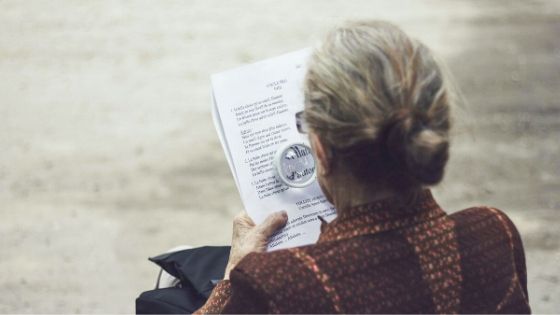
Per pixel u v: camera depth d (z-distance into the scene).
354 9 5.37
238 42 5.09
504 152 4.01
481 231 1.22
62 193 3.89
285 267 1.14
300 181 1.48
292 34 5.14
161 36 5.19
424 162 1.08
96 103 4.58
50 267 3.48
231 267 1.47
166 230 3.62
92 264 3.48
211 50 5.02
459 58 4.87
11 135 4.34
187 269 1.85
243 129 1.49
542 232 3.50
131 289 3.35
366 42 1.15
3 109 4.57
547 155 3.99
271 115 1.50
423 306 1.14
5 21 5.47
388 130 1.10
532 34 5.11
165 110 4.48
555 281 3.26
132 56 5.00
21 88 4.76
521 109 4.38
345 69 1.13
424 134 1.08
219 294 1.41
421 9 5.36
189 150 4.14
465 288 1.18
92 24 5.38
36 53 5.10
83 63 4.96
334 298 1.12
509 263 1.23
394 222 1.17
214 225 3.63
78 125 4.39
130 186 3.91
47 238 3.63
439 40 5.04
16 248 3.59
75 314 3.24
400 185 1.15
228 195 3.82
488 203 3.68
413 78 1.12
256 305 1.14
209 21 5.33
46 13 5.55
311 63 1.19
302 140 1.49
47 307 3.27
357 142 1.11
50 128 4.39
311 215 1.47
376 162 1.13
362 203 1.17
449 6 5.39
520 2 5.46
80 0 5.68
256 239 1.43
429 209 1.19
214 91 1.50
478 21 5.23
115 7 5.57
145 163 4.07
